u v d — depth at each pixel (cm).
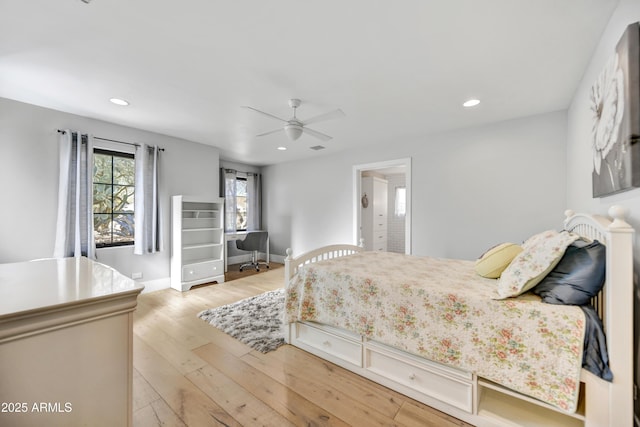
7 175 279
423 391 166
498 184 336
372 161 450
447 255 374
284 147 467
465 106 286
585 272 128
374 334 184
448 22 161
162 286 405
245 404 163
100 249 348
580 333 122
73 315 65
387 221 726
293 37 175
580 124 236
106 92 256
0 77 229
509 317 139
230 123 344
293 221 579
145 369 199
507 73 219
